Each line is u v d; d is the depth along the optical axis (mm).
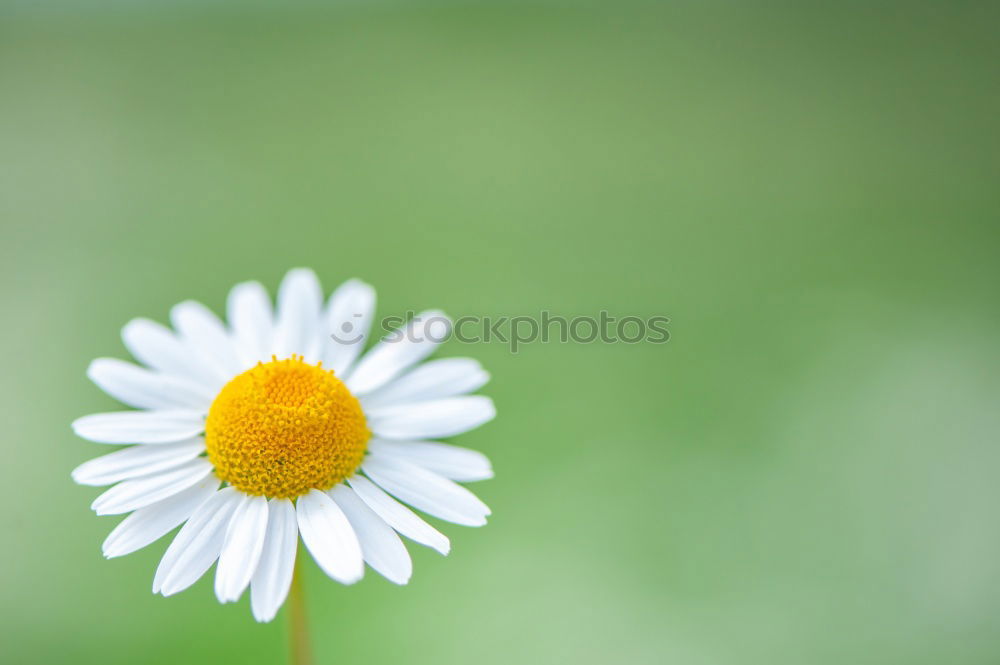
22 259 316
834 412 281
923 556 261
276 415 212
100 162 359
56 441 267
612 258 333
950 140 392
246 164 369
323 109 403
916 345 296
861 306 313
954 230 344
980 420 279
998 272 331
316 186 365
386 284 317
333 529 209
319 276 321
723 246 342
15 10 402
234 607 245
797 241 345
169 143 372
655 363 288
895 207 360
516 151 389
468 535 258
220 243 330
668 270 329
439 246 337
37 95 385
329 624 245
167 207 345
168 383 220
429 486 215
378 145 387
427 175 375
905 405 282
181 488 211
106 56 407
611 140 395
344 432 214
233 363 224
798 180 375
